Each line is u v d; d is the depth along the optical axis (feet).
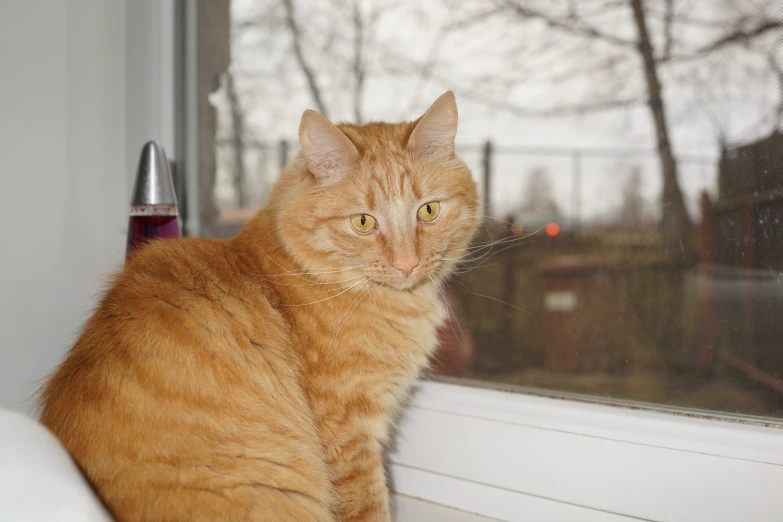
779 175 4.29
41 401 3.68
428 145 4.45
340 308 4.19
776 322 4.13
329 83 6.80
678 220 6.59
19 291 4.68
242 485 3.34
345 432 4.04
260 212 4.66
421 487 4.75
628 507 3.99
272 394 3.73
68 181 4.95
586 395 4.51
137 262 4.03
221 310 3.79
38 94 4.71
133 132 5.47
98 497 2.92
